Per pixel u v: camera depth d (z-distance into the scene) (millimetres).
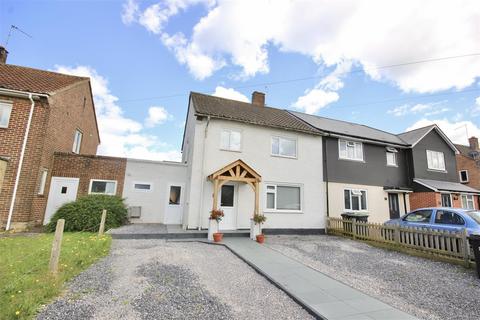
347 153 15852
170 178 13844
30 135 10531
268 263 6965
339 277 6113
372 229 11000
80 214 10375
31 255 6125
